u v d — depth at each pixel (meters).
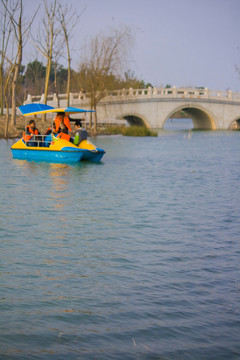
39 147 21.50
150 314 5.77
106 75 45.72
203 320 5.62
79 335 5.22
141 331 5.32
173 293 6.42
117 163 22.23
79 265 7.55
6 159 22.12
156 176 18.39
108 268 7.41
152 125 63.62
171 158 25.78
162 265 7.58
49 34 41.03
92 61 45.50
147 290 6.53
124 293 6.41
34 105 22.52
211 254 8.20
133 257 7.98
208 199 13.66
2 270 7.27
